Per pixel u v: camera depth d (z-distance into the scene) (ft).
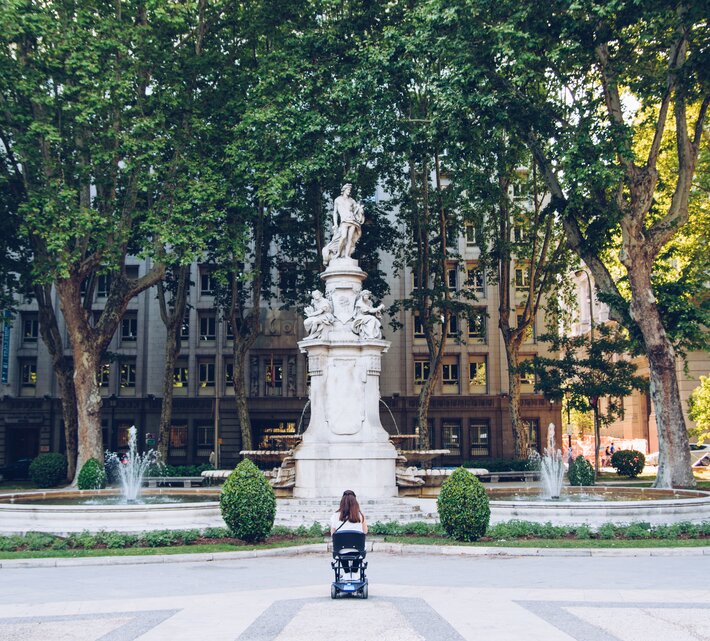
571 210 98.89
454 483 57.52
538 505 64.90
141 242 106.73
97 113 104.47
